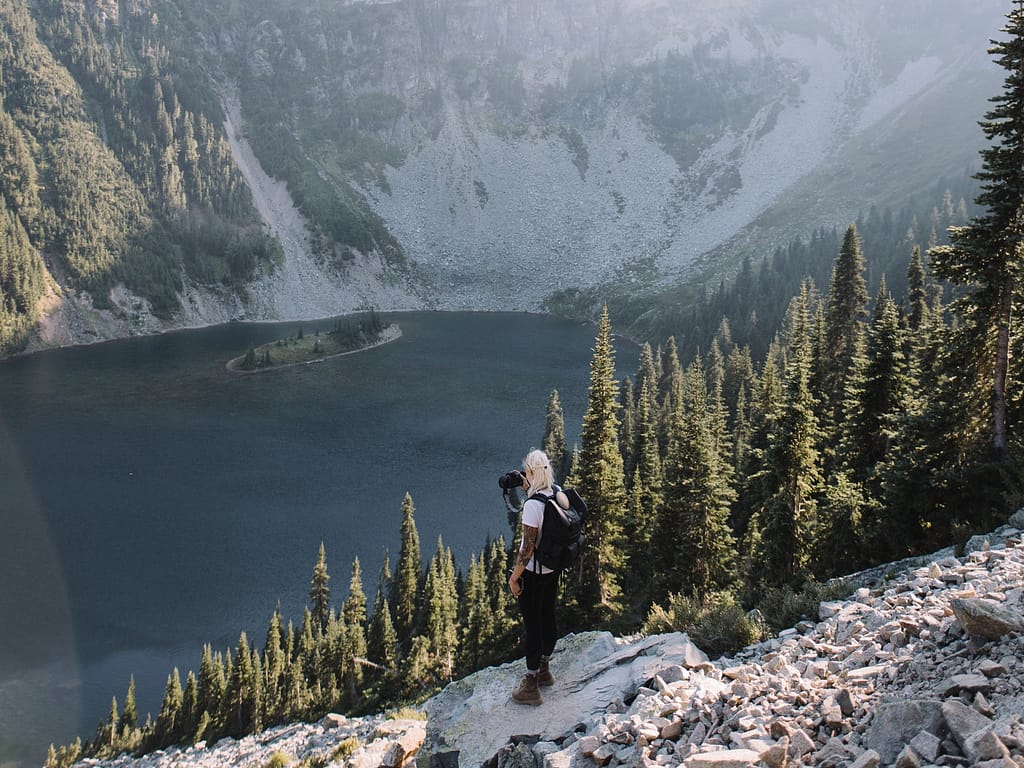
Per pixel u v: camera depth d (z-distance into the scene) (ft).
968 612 19.74
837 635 27.27
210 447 359.46
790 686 21.42
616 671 26.99
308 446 366.22
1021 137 73.92
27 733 162.50
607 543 130.52
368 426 406.82
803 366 108.17
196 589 218.18
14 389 477.77
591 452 131.13
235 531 259.19
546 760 21.26
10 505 276.62
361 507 285.84
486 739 24.75
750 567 123.13
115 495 290.35
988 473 72.95
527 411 445.78
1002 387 77.20
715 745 18.43
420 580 217.77
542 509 24.50
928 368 102.83
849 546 89.25
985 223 77.51
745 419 260.42
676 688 22.84
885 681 20.06
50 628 197.98
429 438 384.68
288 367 578.66
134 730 161.89
